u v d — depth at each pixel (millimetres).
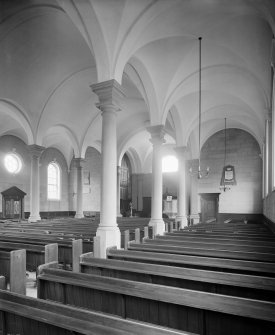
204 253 6289
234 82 14078
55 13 10109
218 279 4012
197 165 22078
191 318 3217
